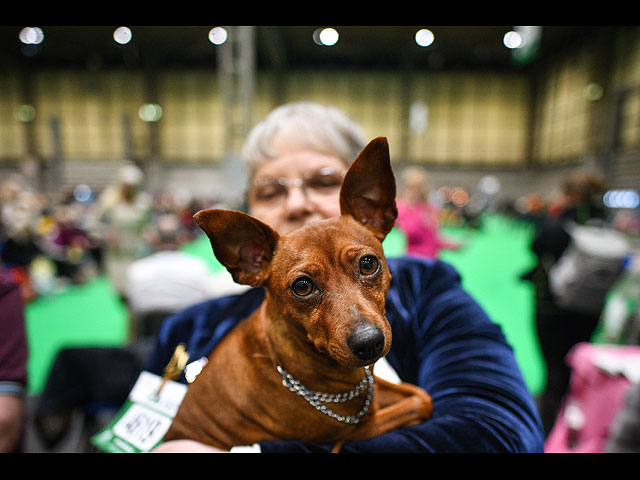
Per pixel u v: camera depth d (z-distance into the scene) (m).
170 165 24.39
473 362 0.82
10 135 23.81
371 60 23.84
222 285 2.21
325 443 0.71
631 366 2.01
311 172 0.97
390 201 0.71
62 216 9.40
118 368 1.64
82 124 23.89
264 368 0.72
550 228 2.76
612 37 17.41
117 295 4.71
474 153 25.19
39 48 21.94
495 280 7.65
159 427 0.86
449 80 24.69
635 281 2.74
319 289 0.64
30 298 6.19
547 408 2.67
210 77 23.77
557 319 2.66
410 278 1.00
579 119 19.77
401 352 0.88
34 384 3.61
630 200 13.20
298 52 22.86
